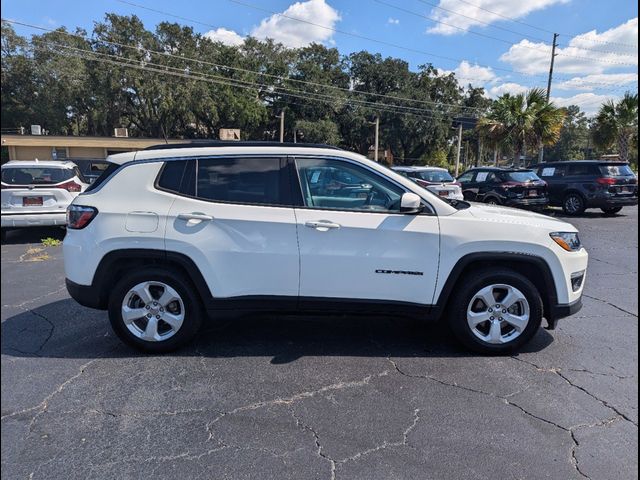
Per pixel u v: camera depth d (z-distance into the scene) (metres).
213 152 3.98
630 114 23.58
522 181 13.42
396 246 3.85
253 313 3.97
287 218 3.84
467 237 3.83
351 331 4.59
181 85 41.22
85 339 4.32
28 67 40.97
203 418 3.04
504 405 3.22
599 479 2.50
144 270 3.90
